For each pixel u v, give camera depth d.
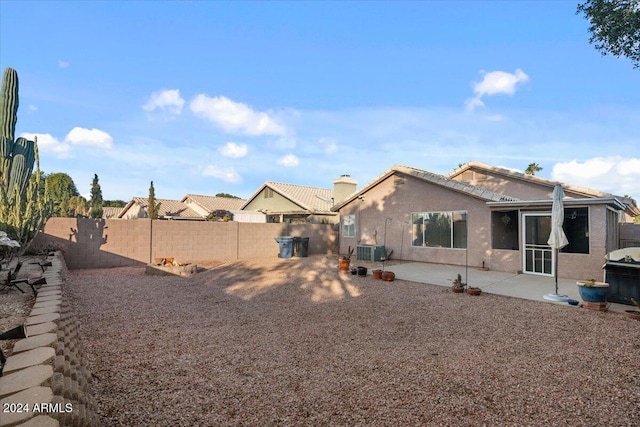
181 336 5.45
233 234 16.92
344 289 9.55
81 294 8.30
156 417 3.07
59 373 2.52
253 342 5.25
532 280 10.64
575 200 10.44
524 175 17.48
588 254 10.45
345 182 22.41
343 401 3.45
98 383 3.70
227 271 12.82
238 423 3.04
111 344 4.99
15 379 2.23
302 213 24.69
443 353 4.79
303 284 10.28
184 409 3.24
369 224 17.72
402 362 4.46
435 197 14.86
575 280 10.48
